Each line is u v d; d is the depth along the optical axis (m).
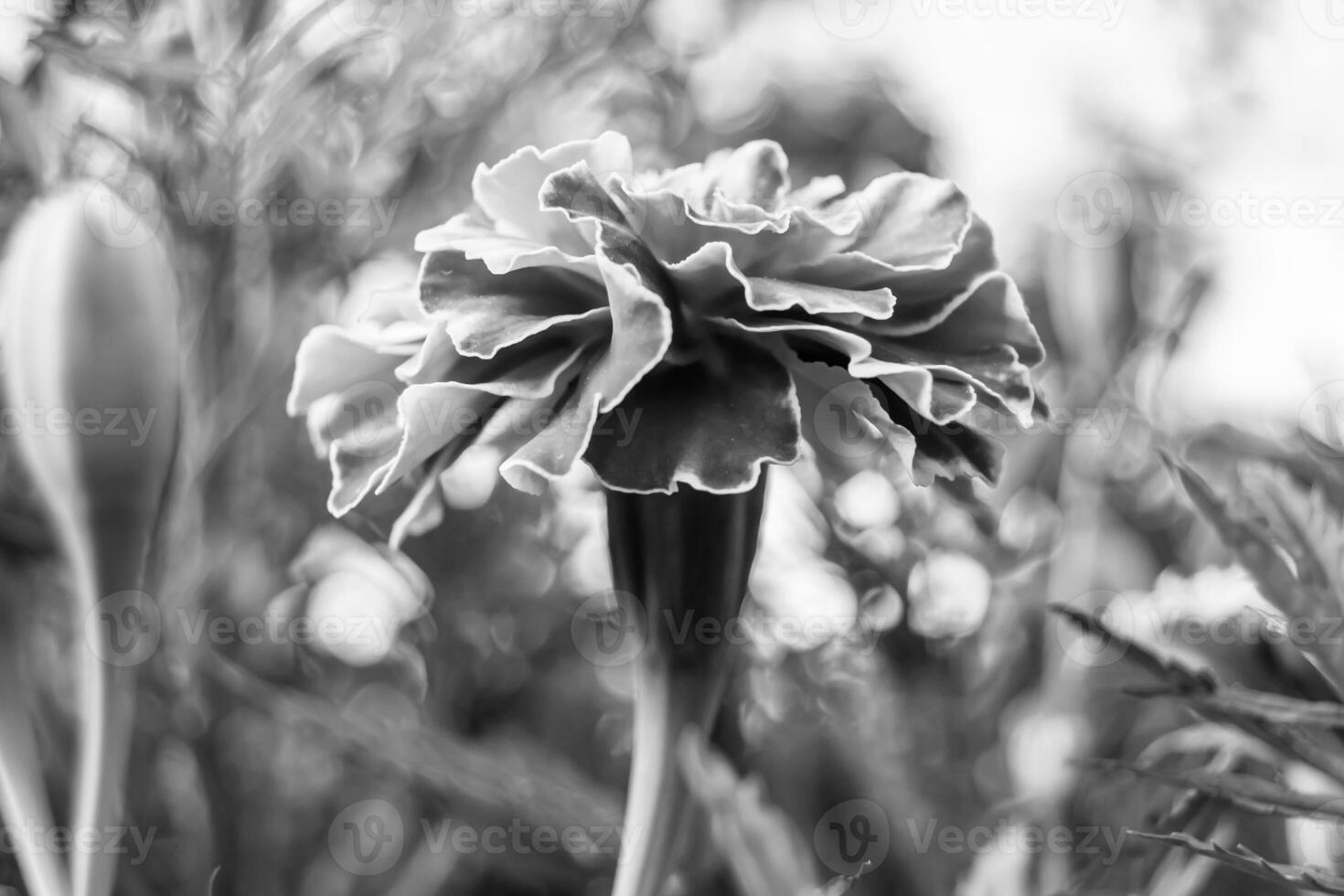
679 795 0.17
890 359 0.17
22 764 0.19
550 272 0.17
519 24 0.27
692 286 0.17
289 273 0.25
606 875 0.24
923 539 0.25
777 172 0.18
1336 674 0.18
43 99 0.23
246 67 0.23
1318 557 0.18
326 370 0.18
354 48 0.24
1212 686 0.18
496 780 0.24
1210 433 0.22
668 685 0.17
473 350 0.16
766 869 0.21
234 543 0.25
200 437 0.23
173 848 0.24
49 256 0.18
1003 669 0.25
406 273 0.27
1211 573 0.22
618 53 0.28
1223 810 0.19
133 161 0.23
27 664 0.21
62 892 0.19
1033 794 0.24
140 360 0.19
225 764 0.24
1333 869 0.21
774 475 0.25
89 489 0.18
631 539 0.17
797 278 0.17
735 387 0.17
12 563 0.20
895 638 0.25
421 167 0.26
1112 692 0.24
